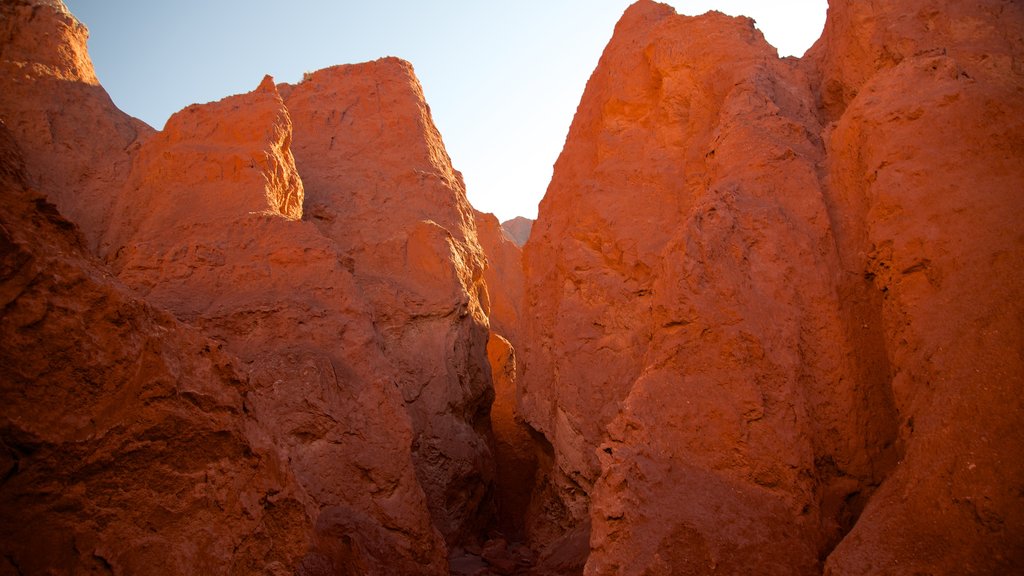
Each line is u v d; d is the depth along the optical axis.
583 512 13.58
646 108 15.91
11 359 5.33
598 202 15.09
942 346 7.47
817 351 9.28
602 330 14.16
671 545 7.93
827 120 12.77
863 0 12.10
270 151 15.80
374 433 12.66
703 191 13.49
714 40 14.81
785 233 9.93
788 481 8.36
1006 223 7.81
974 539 6.11
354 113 22.48
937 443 6.75
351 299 13.92
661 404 8.93
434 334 18.16
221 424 6.48
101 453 5.70
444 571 12.78
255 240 14.19
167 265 13.49
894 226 8.73
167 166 15.33
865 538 6.77
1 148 5.89
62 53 17.95
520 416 16.83
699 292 9.40
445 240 19.50
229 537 6.37
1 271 5.32
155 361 6.12
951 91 9.20
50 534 5.37
